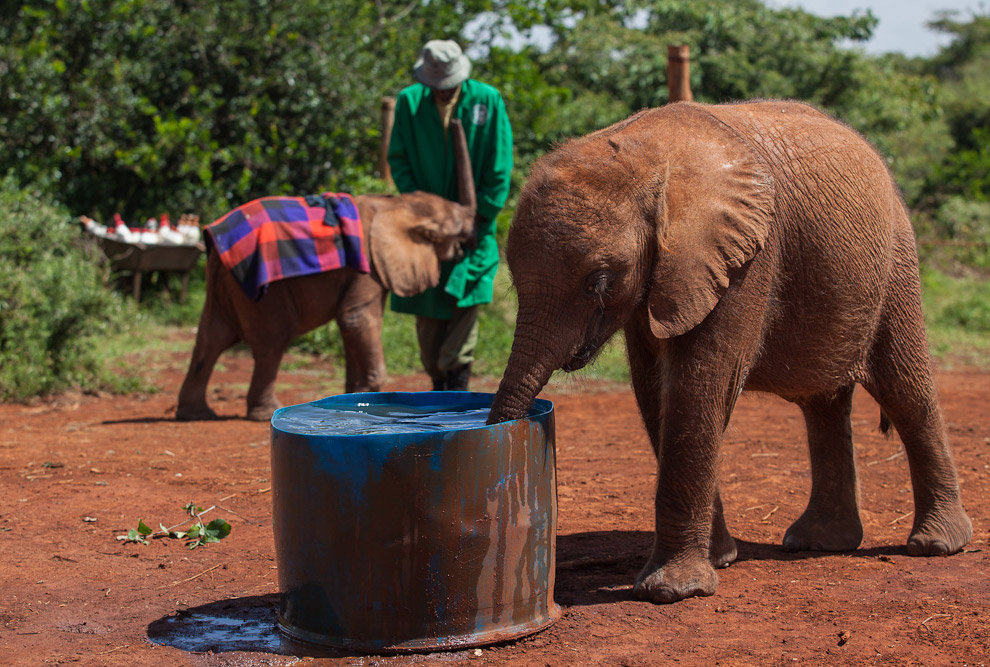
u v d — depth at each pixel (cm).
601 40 2189
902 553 492
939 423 490
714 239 381
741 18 2261
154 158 1427
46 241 1125
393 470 350
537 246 372
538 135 1742
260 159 1512
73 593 442
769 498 597
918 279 483
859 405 938
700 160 388
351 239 794
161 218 1344
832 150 440
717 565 467
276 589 445
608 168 375
